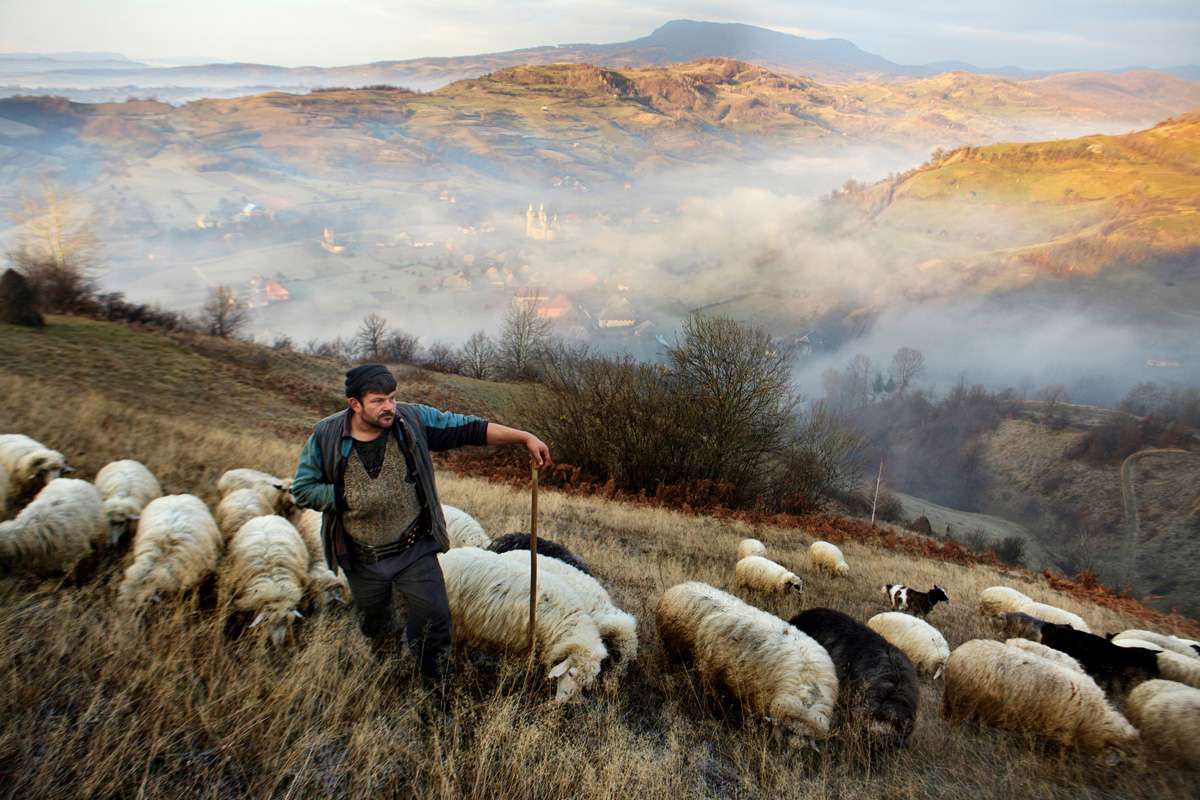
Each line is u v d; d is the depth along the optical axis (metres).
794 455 29.33
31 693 3.41
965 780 4.61
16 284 30.22
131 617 4.42
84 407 13.78
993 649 5.91
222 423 24.20
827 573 13.08
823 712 4.70
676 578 8.78
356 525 3.91
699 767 4.17
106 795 2.92
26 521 5.41
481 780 3.47
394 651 4.53
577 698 4.47
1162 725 5.70
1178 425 113.81
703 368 24.56
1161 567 85.88
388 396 3.70
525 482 21.56
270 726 3.51
